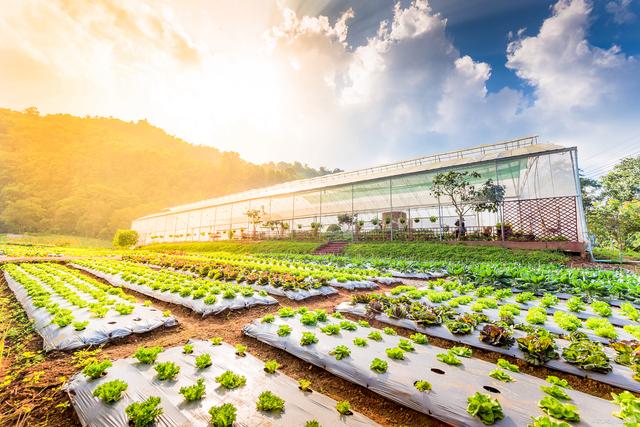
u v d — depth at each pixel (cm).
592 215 2433
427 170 2361
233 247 3114
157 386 359
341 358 446
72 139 13638
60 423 329
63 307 725
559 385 375
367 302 770
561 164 1862
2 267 1662
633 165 3284
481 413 302
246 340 584
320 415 319
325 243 2605
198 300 808
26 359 497
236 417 307
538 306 757
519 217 2020
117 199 8775
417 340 529
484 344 528
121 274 1295
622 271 1220
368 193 3053
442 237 2216
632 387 387
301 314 665
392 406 362
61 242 5038
